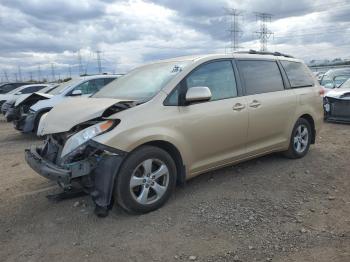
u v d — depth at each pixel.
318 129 6.89
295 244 3.65
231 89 5.30
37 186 5.59
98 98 5.13
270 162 6.32
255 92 5.61
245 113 5.32
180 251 3.58
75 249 3.69
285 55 6.66
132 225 4.12
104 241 3.81
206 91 4.59
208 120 4.86
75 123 4.24
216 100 5.05
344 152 7.08
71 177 3.98
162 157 4.43
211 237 3.82
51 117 4.69
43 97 10.74
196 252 3.55
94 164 4.09
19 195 5.21
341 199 4.75
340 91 10.97
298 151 6.49
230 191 5.02
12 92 19.56
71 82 11.32
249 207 4.50
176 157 4.66
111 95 5.25
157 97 4.55
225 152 5.20
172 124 4.51
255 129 5.52
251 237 3.80
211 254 3.51
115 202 4.49
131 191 4.21
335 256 3.41
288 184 5.29
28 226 4.22
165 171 4.47
